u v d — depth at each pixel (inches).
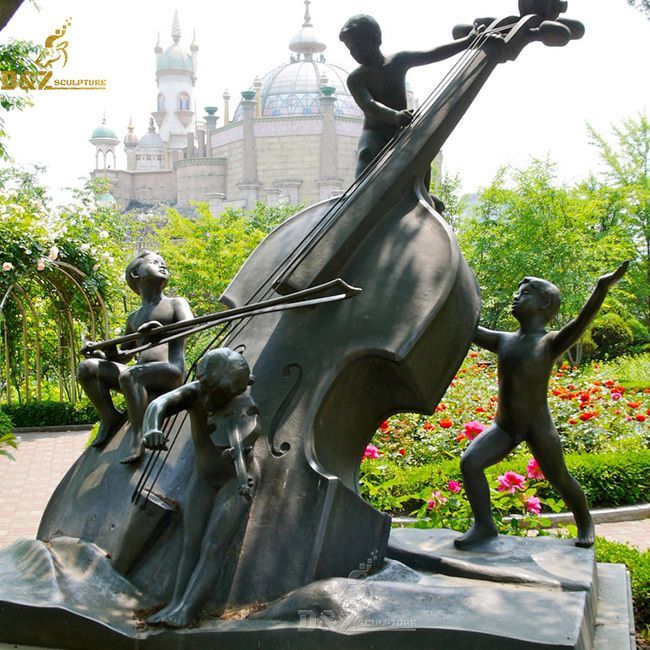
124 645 122.3
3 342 692.7
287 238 176.7
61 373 673.0
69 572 135.4
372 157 179.5
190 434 148.1
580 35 190.7
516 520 219.0
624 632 140.6
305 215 179.9
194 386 130.3
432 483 294.2
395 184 166.4
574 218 848.9
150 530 136.1
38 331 642.2
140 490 139.2
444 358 153.7
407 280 153.7
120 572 134.9
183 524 133.1
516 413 169.2
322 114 2356.1
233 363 129.5
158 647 121.4
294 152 2373.3
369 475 299.1
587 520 171.3
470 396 427.5
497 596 129.9
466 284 157.1
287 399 145.8
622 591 163.3
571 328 164.2
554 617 122.6
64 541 143.9
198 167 2544.3
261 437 141.6
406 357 143.8
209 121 2632.9
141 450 150.6
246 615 125.2
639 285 1126.4
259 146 2396.7
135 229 1029.2
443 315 150.7
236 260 866.8
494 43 181.3
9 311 682.8
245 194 2385.6
